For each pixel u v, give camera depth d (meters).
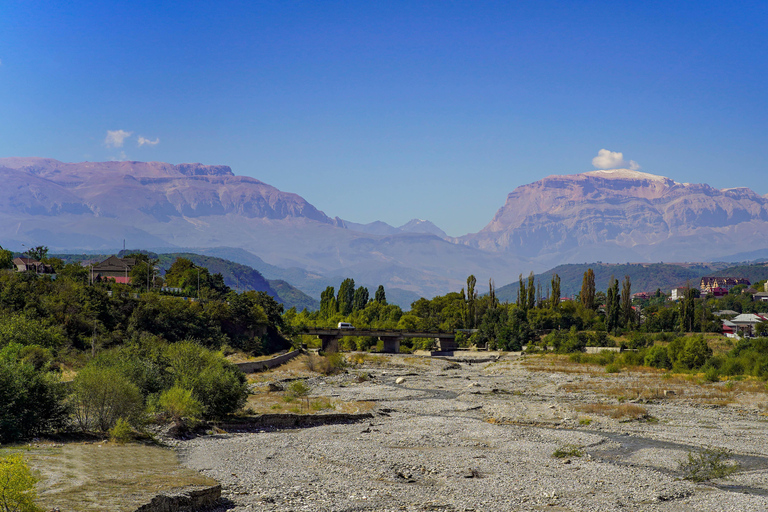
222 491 36.66
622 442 57.84
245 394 67.12
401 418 72.00
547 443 56.75
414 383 112.00
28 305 98.56
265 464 44.81
